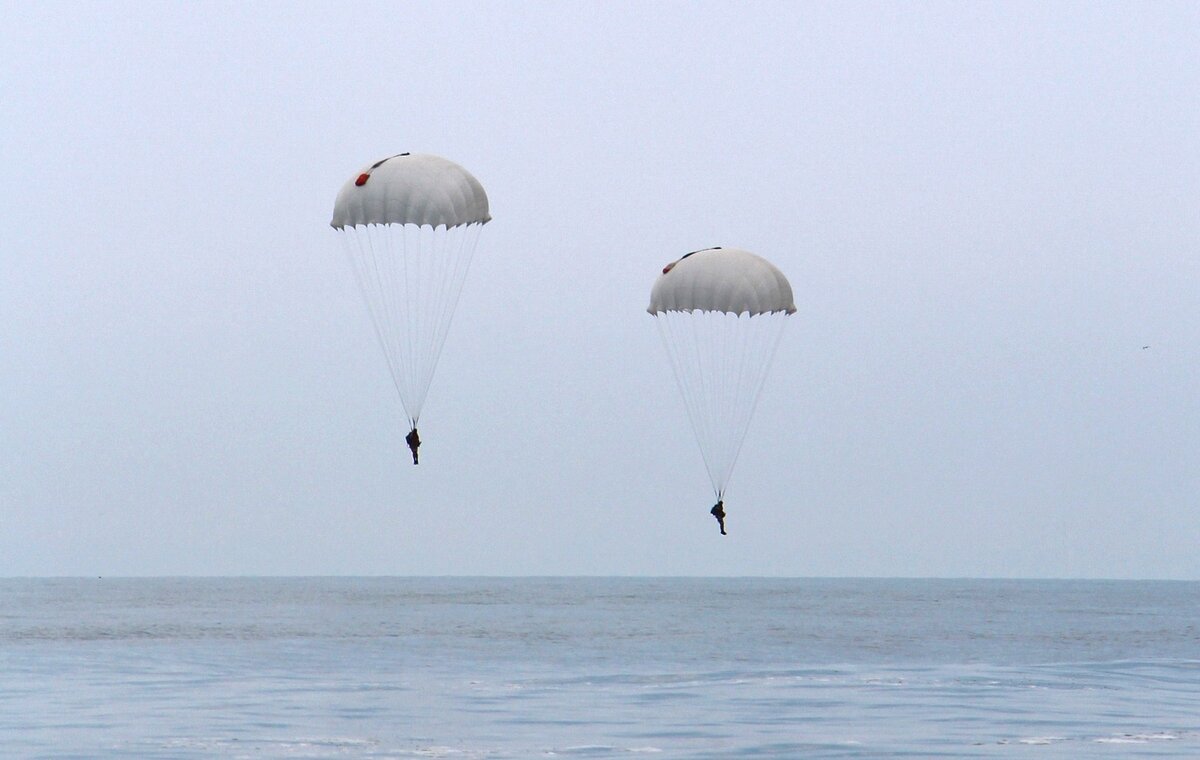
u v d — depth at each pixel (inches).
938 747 4886.8
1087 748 4877.0
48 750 4783.5
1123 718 5797.2
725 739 5073.8
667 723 5575.8
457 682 7677.2
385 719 5713.6
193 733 5231.3
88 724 5516.7
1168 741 5068.9
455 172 7529.5
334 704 6358.3
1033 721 5674.2
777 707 6250.0
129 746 4881.9
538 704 6373.0
